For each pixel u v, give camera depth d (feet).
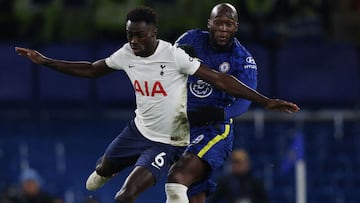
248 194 128.98
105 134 190.90
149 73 76.38
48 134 191.62
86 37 204.33
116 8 202.18
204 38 84.64
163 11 199.00
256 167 182.50
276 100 74.54
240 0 198.08
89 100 196.34
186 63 75.87
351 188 180.65
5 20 205.36
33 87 196.54
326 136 190.90
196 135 83.41
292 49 194.49
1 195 146.20
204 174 81.66
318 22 201.36
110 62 78.13
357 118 193.36
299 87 194.39
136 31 74.69
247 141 188.44
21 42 197.77
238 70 84.07
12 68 196.65
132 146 79.05
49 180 179.73
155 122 77.82
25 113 196.24
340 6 202.49
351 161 185.88
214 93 83.87
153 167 76.79
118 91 196.24
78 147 187.52
